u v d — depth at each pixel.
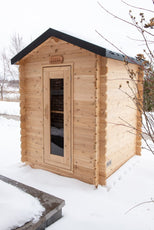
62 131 4.17
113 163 4.32
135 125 5.41
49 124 4.33
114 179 4.12
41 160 4.61
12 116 12.48
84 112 3.82
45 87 4.29
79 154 4.00
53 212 2.72
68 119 4.04
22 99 4.66
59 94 4.12
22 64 4.58
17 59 4.41
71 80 3.91
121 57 3.79
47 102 4.29
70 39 3.56
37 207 2.71
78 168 4.05
